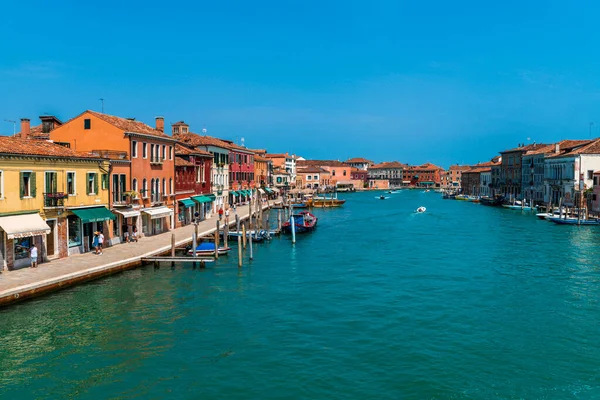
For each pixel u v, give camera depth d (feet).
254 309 78.28
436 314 75.41
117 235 121.70
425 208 301.02
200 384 53.16
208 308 78.69
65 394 51.24
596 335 66.39
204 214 191.31
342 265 113.39
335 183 592.19
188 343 64.08
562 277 99.66
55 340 64.64
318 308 78.79
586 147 240.32
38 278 81.66
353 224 211.20
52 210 97.19
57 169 98.73
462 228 190.70
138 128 138.92
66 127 129.29
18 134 144.66
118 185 122.11
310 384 52.90
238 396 50.67
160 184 147.02
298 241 153.48
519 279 98.17
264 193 327.26
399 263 115.96
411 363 57.72
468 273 104.12
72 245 104.73
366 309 78.07
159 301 81.87
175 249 118.62
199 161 185.37
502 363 57.67
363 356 59.72
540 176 295.28
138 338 65.72
